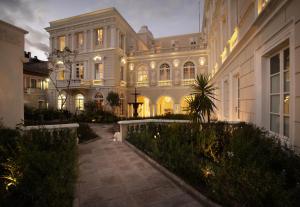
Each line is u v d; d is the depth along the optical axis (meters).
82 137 8.31
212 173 3.37
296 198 2.31
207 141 4.94
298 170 2.75
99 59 21.36
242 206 2.54
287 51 3.90
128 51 24.16
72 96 22.58
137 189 3.59
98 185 3.78
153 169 4.66
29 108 17.36
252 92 5.41
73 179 3.34
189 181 3.62
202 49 20.61
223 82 10.40
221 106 11.02
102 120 17.02
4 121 5.16
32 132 4.89
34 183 2.68
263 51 4.59
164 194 3.39
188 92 21.05
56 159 3.26
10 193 2.71
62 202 2.63
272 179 2.55
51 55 21.75
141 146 6.35
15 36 5.55
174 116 11.94
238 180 2.69
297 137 3.21
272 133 4.35
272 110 4.61
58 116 17.48
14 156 3.45
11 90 5.40
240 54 6.75
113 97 19.33
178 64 21.69
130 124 8.21
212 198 2.97
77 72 22.72
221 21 10.53
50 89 23.52
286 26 3.50
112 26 20.89
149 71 22.89
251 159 3.17
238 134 4.32
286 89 3.96
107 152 6.32
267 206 2.38
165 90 22.08
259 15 4.25
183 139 5.55
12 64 5.45
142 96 23.12
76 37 22.84
